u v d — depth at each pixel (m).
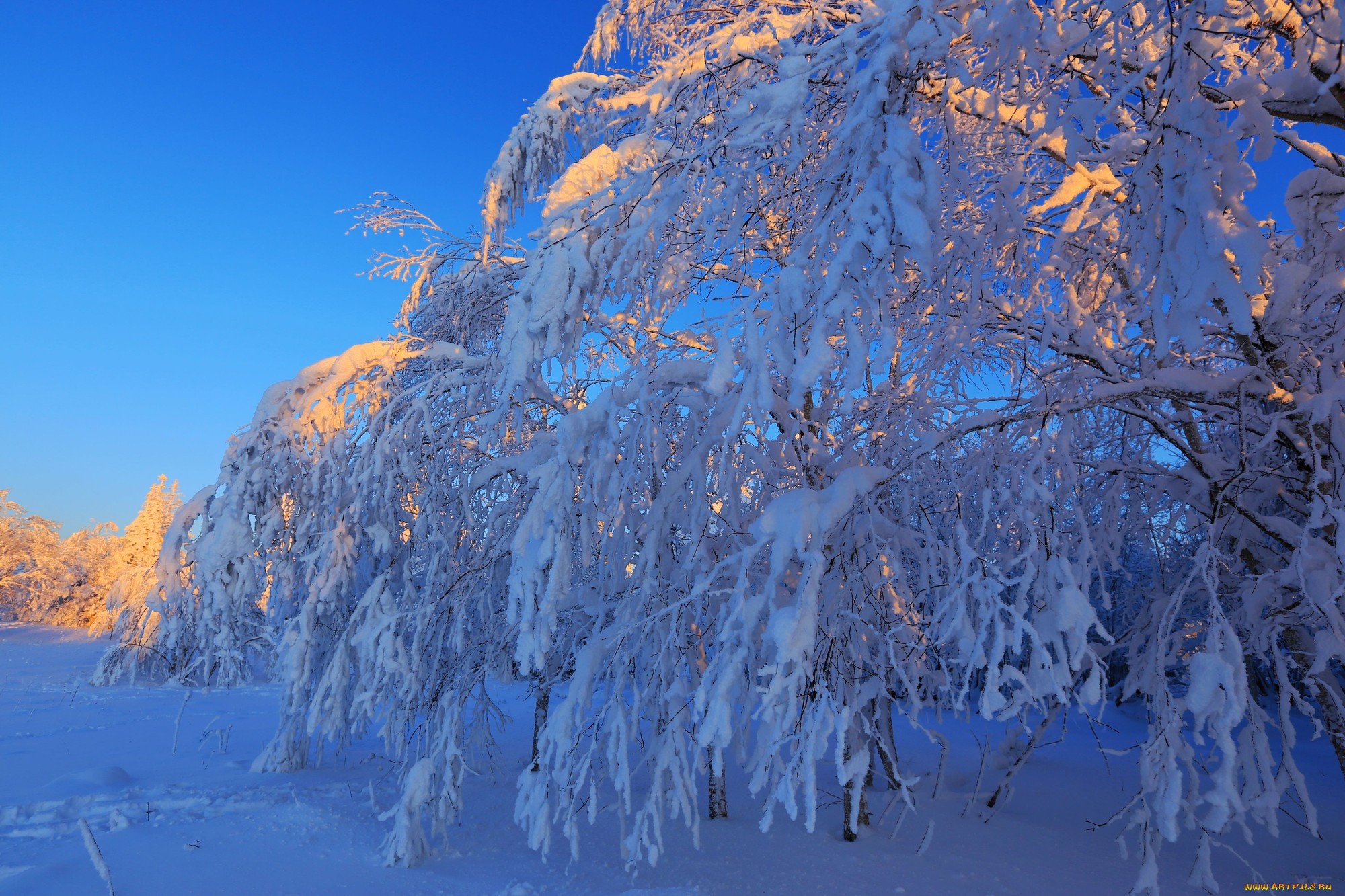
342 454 7.18
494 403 7.07
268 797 7.36
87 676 18.86
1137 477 6.07
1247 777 4.14
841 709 3.78
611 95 6.05
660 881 5.30
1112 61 3.66
